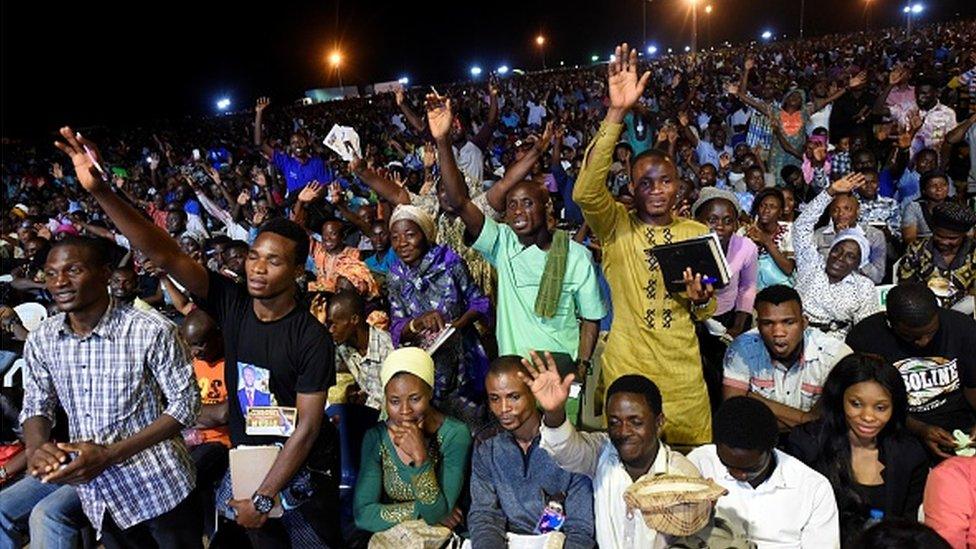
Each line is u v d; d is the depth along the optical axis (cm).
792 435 355
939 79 1591
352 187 1176
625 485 328
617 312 392
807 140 1002
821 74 2359
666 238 376
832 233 626
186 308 635
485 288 509
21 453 430
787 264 593
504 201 521
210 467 429
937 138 953
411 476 378
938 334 380
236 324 336
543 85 3612
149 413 327
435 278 466
